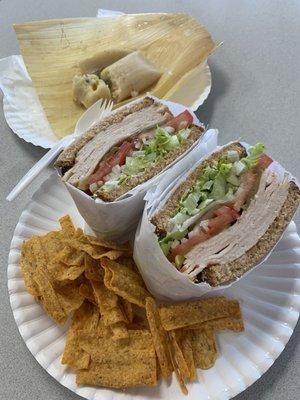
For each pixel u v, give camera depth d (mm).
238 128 336
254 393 230
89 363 219
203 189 245
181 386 219
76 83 338
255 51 385
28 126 334
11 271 252
